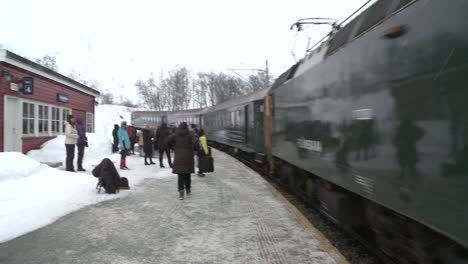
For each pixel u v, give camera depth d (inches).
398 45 138.9
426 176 120.6
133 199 324.2
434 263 141.9
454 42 106.6
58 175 374.0
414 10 128.1
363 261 214.4
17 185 321.7
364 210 221.9
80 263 181.3
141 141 685.3
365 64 170.6
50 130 605.3
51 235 223.3
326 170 232.4
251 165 677.9
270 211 285.7
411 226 153.4
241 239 218.7
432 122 117.1
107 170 341.4
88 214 271.7
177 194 350.6
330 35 269.7
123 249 201.6
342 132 201.9
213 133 1056.8
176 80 3415.4
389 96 146.2
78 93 744.3
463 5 102.9
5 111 469.7
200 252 197.9
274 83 460.4
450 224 108.4
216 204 309.4
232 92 2573.8
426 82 120.4
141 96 3850.9
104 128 1614.2
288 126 342.0
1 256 188.7
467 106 101.0
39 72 550.9
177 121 1572.3
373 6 181.8
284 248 202.7
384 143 150.8
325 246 205.5
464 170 102.0
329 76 225.5
